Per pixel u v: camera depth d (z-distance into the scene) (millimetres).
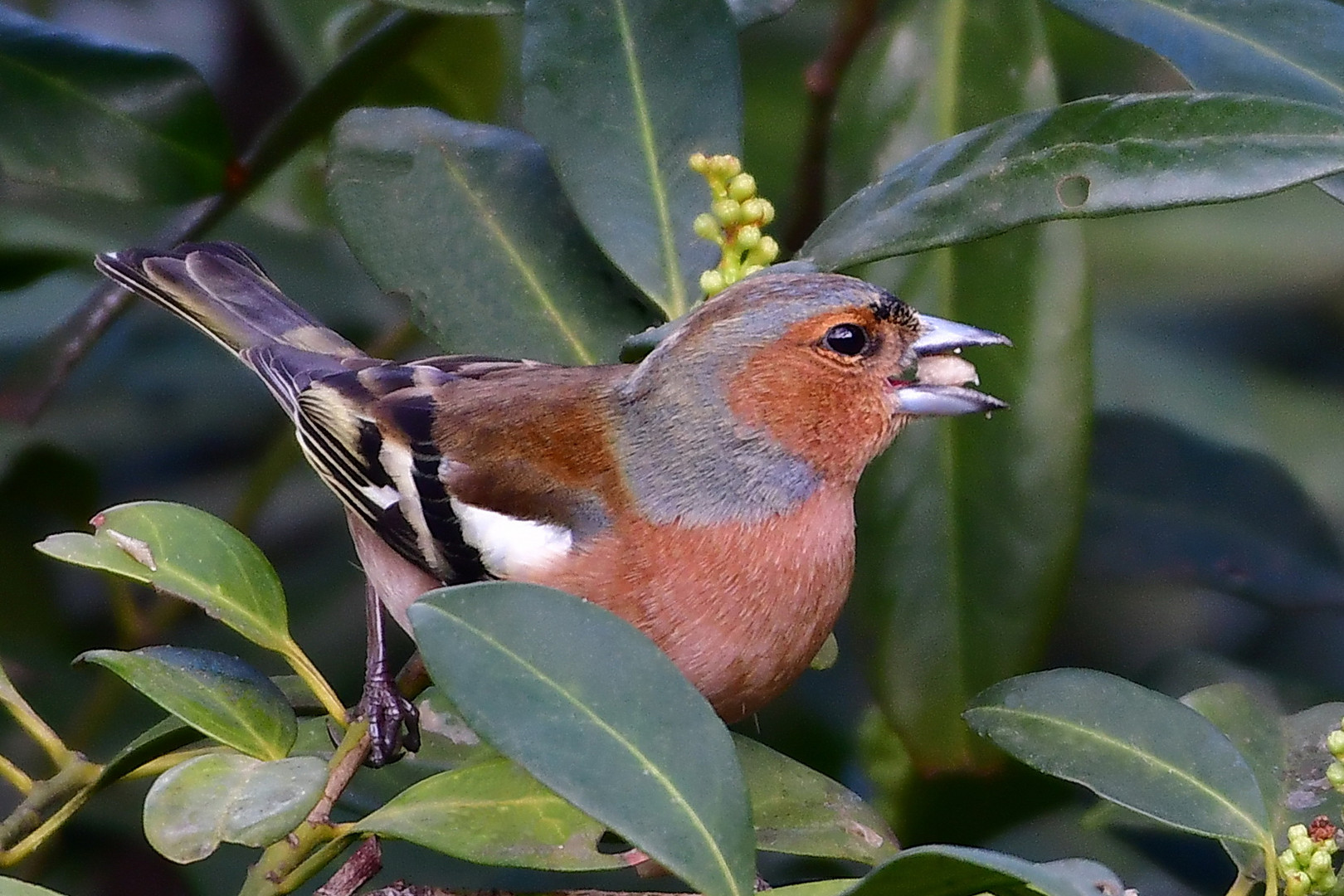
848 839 4973
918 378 5906
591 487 5816
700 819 3779
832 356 5711
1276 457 8125
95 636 7918
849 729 7590
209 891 6570
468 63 7680
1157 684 7109
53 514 7297
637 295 6176
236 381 8328
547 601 3941
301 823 4117
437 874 6773
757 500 5715
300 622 7812
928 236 5105
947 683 6441
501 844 4316
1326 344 8484
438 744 5844
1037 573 6375
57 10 9031
